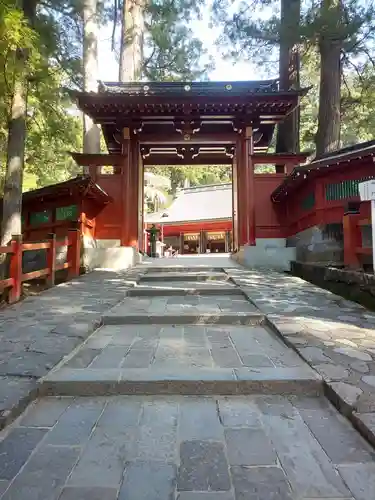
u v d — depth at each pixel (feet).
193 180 110.32
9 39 16.57
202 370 8.93
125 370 8.96
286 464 5.63
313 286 20.03
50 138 32.83
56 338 11.34
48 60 24.79
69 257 25.20
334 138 32.22
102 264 28.63
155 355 10.28
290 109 28.94
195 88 30.76
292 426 6.79
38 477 5.33
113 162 31.19
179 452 5.97
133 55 42.14
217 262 32.58
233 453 5.93
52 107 30.27
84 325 12.82
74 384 8.25
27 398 7.59
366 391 7.45
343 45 31.94
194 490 5.08
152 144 33.73
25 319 13.64
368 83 35.40
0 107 22.02
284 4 33.53
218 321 13.98
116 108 28.50
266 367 9.08
